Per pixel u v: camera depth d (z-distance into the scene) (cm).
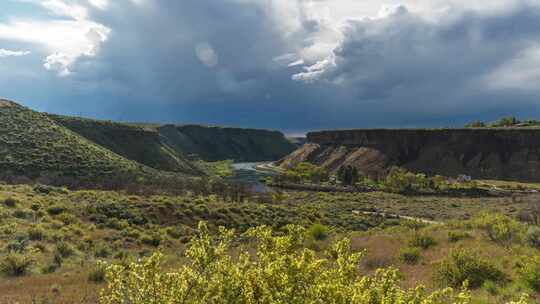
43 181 5509
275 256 373
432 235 2058
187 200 4372
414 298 360
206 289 348
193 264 370
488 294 967
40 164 6372
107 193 4688
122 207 3591
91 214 3231
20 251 1930
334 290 337
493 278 1094
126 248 2547
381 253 1627
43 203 3269
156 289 357
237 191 7112
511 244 1617
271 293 343
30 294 1155
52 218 2920
